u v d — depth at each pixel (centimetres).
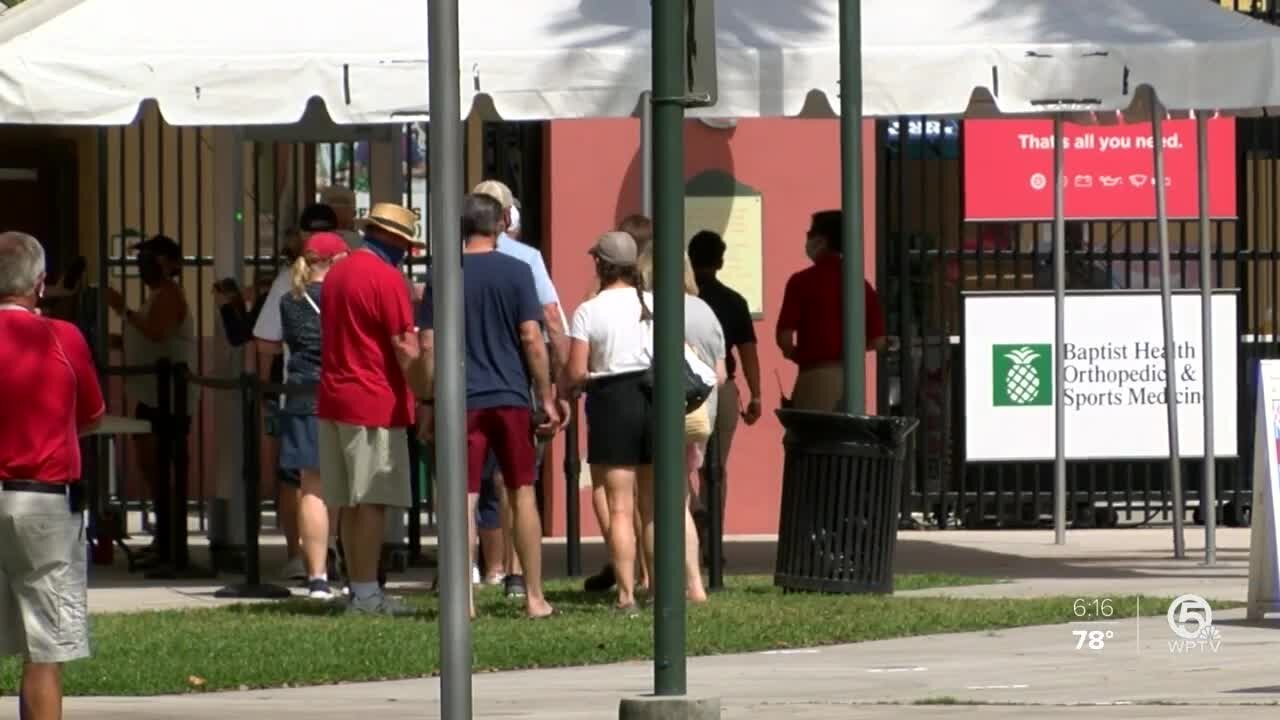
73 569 3319
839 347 5991
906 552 6681
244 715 3672
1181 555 6431
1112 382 7300
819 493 5384
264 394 5894
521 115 5475
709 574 5566
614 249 4934
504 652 4366
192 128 7819
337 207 5766
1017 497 7438
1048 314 7275
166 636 4612
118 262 7419
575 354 4922
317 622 4853
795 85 5512
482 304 4831
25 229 7538
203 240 7775
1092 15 5734
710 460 5550
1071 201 7375
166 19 5712
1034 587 5584
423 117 5450
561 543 7000
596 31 5603
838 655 4422
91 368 3384
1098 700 3769
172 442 6159
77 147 7631
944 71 5506
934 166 7406
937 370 7438
